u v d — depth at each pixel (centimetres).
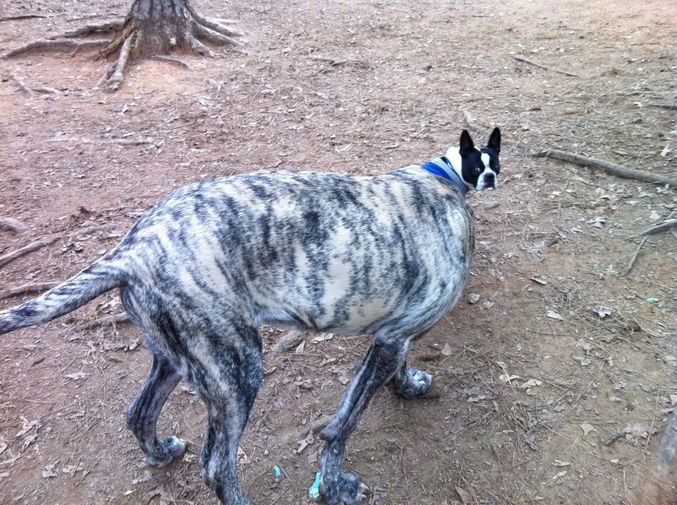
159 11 392
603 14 443
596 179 234
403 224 121
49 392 159
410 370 157
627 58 346
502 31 422
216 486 115
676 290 176
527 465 133
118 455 142
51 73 378
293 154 268
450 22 454
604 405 145
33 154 278
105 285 104
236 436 115
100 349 173
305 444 143
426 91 327
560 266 192
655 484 119
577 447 136
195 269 104
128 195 244
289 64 377
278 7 516
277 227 111
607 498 124
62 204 241
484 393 152
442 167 155
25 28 451
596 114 282
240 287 108
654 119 269
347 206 117
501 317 175
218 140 287
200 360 107
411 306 124
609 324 168
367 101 318
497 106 302
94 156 277
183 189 118
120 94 343
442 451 138
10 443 145
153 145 284
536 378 154
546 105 297
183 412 154
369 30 440
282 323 119
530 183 236
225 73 366
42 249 214
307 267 112
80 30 418
